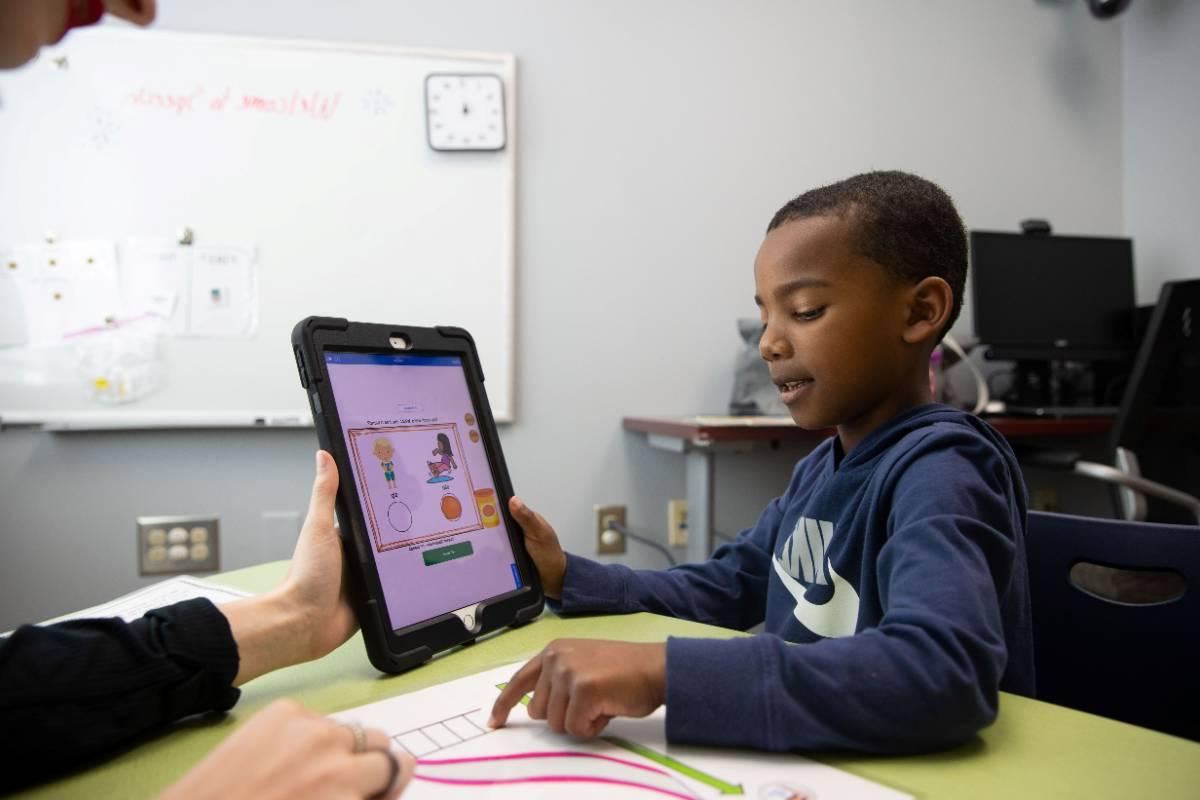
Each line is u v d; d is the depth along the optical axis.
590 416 1.92
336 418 0.56
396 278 1.80
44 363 1.63
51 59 1.62
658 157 1.96
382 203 1.79
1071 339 2.06
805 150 2.06
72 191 1.64
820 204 0.65
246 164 1.72
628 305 1.94
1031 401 2.14
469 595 0.61
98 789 0.38
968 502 0.52
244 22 1.73
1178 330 1.50
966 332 2.15
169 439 1.71
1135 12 2.31
